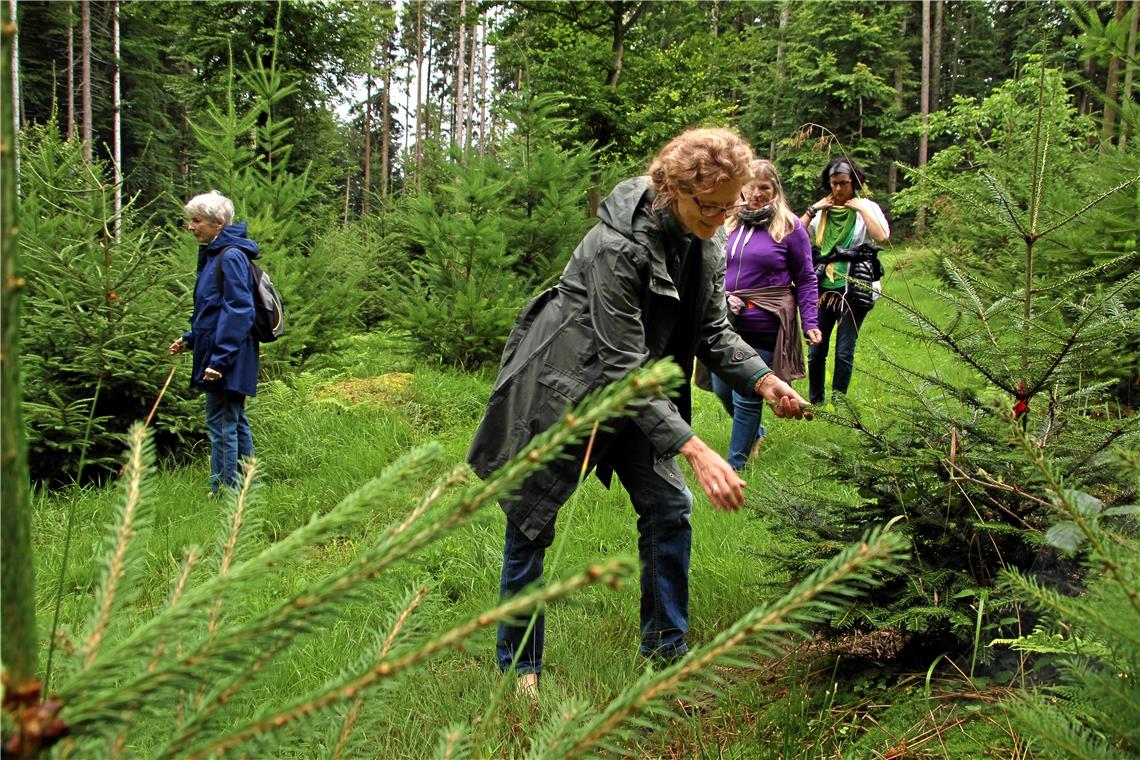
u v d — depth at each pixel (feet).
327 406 20.67
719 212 6.70
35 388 16.02
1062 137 17.08
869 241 18.13
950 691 6.43
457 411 21.18
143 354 16.21
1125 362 8.69
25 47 70.74
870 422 8.32
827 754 6.04
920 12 101.14
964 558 6.95
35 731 1.64
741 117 75.77
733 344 8.01
